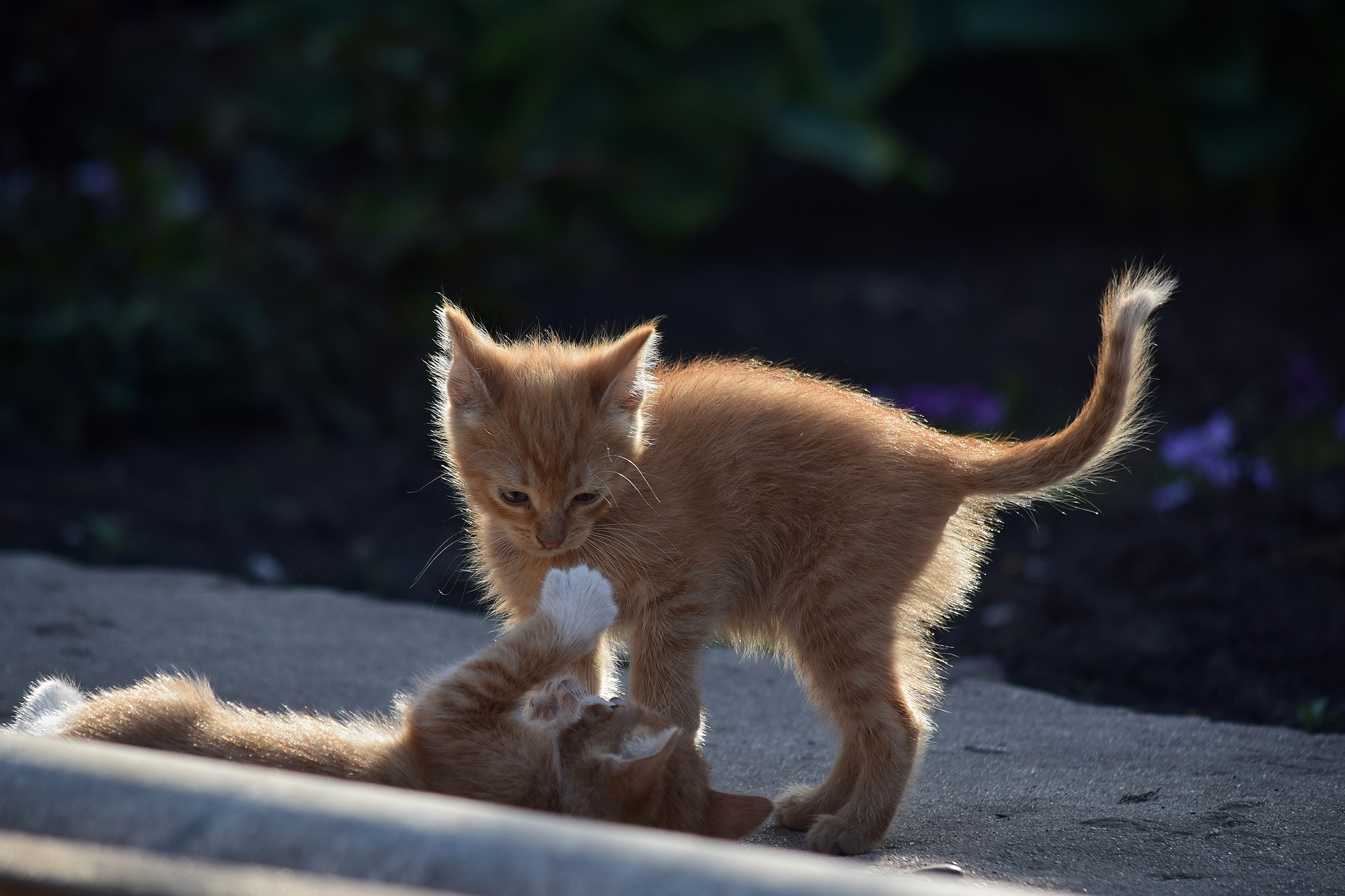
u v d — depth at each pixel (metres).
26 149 16.06
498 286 17.53
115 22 16.84
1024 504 7.13
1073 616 9.91
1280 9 21.30
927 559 6.66
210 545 11.39
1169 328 18.34
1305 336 17.64
